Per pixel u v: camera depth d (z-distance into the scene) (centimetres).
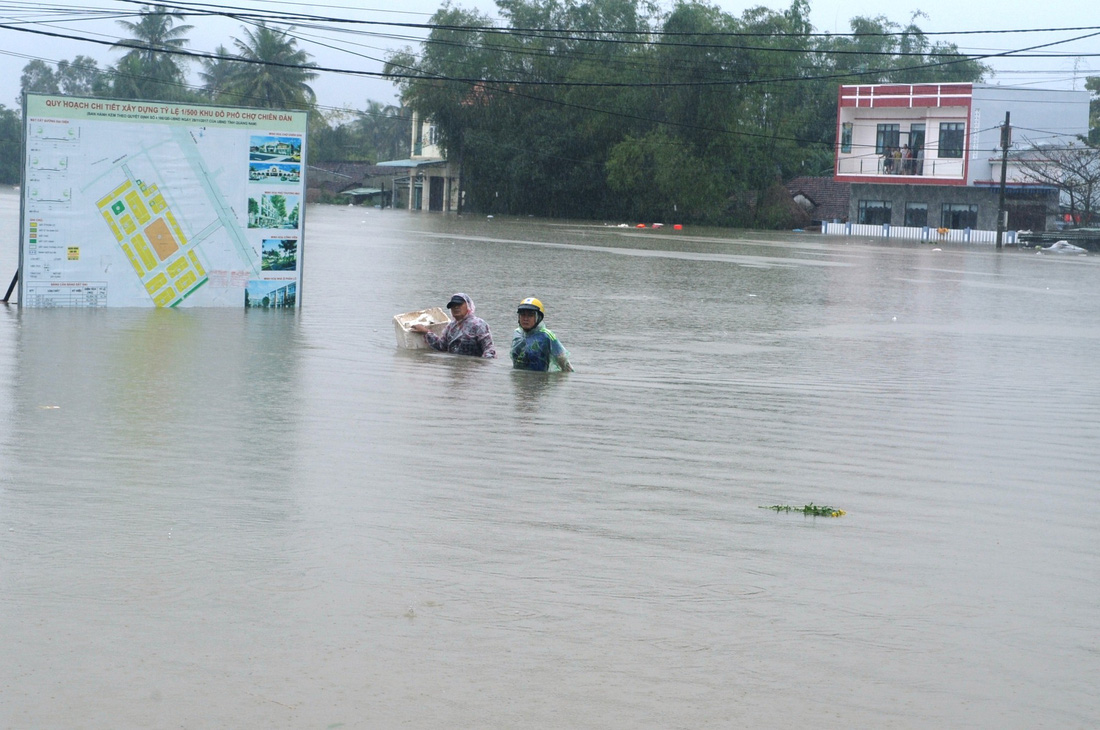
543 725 402
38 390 1047
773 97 8288
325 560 568
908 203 7275
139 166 1752
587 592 534
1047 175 6569
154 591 518
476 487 725
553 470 782
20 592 512
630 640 479
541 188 8925
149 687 423
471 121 9044
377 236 4691
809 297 2584
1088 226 6619
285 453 809
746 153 8150
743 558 591
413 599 518
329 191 12019
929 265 4088
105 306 1761
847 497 730
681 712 415
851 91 7356
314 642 467
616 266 3388
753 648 474
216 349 1379
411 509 667
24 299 1712
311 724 398
